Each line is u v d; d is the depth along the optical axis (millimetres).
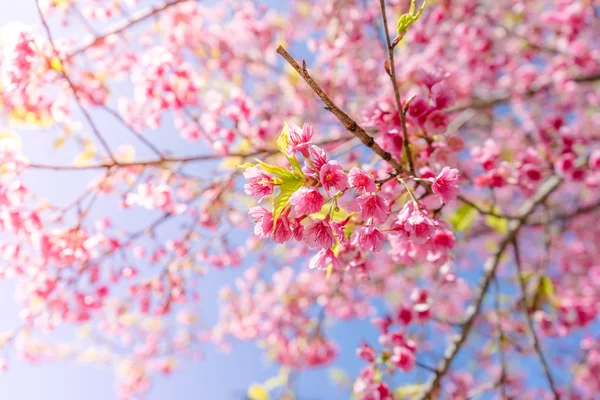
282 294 7375
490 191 4125
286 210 1961
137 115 4457
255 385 5461
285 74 7484
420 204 2180
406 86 7027
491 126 8414
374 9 6688
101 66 4672
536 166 4113
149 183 3992
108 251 4430
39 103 4023
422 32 6504
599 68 7016
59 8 4461
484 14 6805
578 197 8156
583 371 7199
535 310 4762
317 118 7773
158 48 4035
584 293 7457
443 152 2633
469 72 7559
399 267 7207
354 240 2086
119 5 4867
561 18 6820
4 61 3463
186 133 4418
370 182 2012
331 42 6500
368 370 3486
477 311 4488
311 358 6164
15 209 3680
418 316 4246
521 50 7383
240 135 4258
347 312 7148
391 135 2639
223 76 7203
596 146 6484
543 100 8188
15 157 3410
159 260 4980
